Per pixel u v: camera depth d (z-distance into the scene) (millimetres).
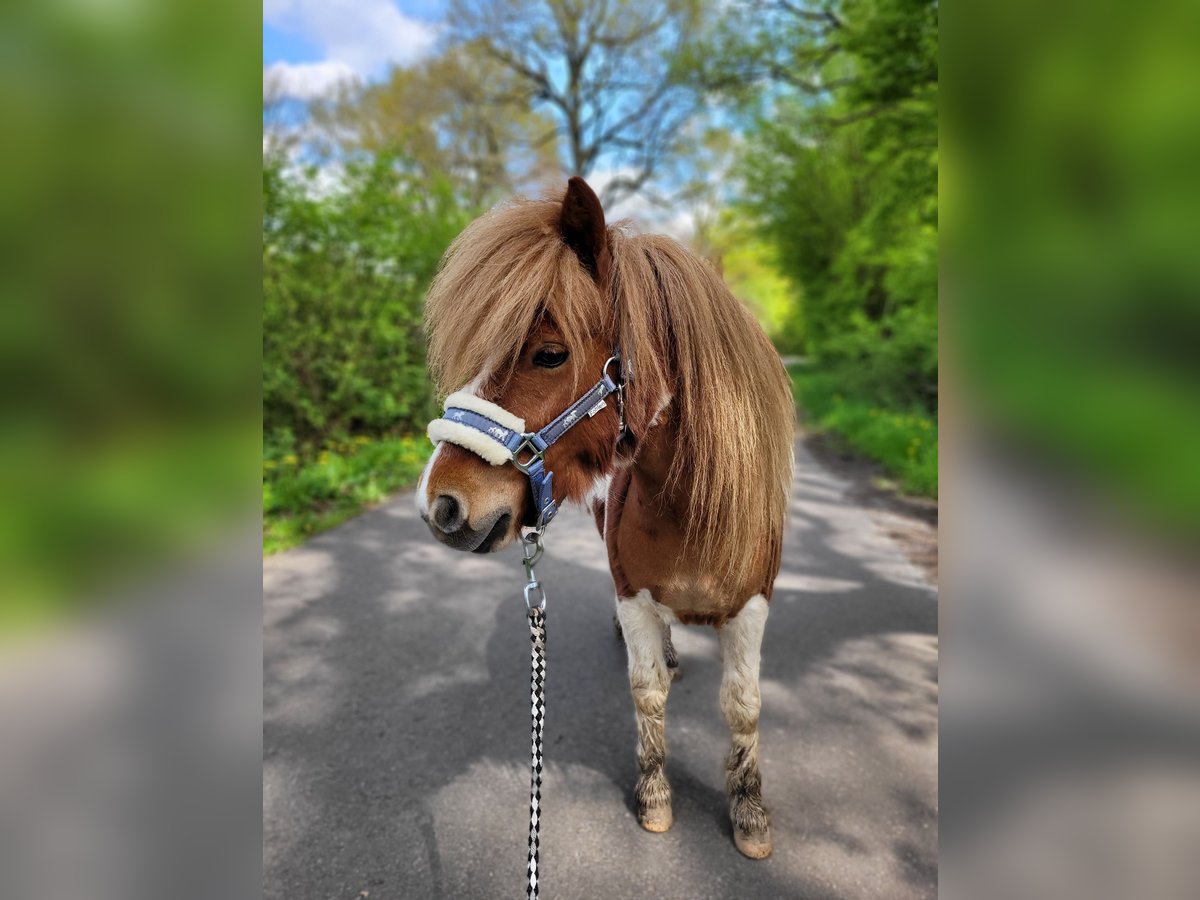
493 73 17156
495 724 2408
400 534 4586
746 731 1794
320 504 5160
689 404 1369
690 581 1600
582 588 3672
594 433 1310
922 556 4113
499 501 1257
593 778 2109
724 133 17328
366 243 6863
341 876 1735
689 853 1798
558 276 1230
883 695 2559
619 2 16188
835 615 3266
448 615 3330
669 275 1372
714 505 1421
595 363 1289
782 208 14398
